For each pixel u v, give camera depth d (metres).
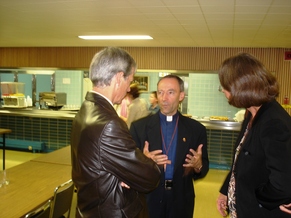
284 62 5.36
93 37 4.90
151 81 6.29
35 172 2.37
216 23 3.54
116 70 1.10
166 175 1.65
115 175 1.03
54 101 6.10
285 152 0.98
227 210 1.46
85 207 1.08
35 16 3.43
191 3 2.72
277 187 0.98
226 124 5.26
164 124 1.73
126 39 5.01
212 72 5.65
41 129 6.20
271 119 1.05
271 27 3.66
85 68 6.31
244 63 1.09
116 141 1.02
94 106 1.09
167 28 3.93
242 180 1.14
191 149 1.62
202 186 4.31
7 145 6.23
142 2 2.74
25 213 1.62
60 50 6.42
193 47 5.70
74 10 3.10
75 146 1.09
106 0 2.70
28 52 6.62
